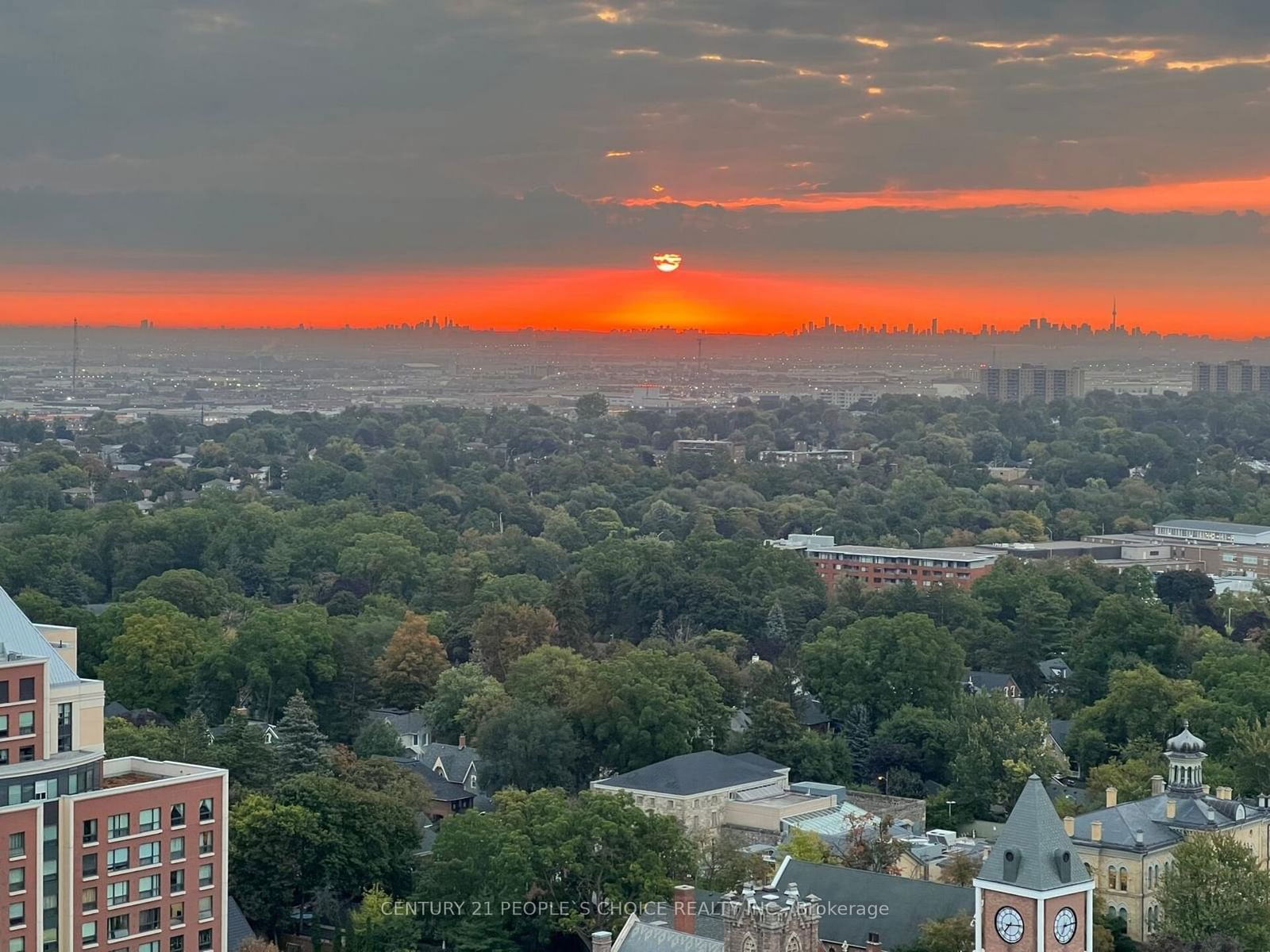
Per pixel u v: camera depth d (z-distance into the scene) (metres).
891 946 199.12
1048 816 165.00
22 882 196.88
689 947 176.00
